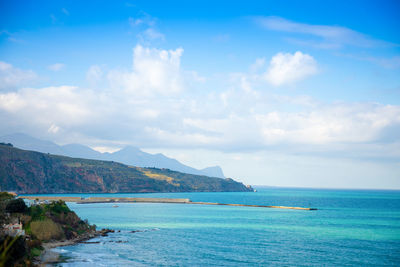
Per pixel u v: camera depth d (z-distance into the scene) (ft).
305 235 312.71
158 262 196.85
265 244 261.24
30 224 236.63
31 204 281.95
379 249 247.09
